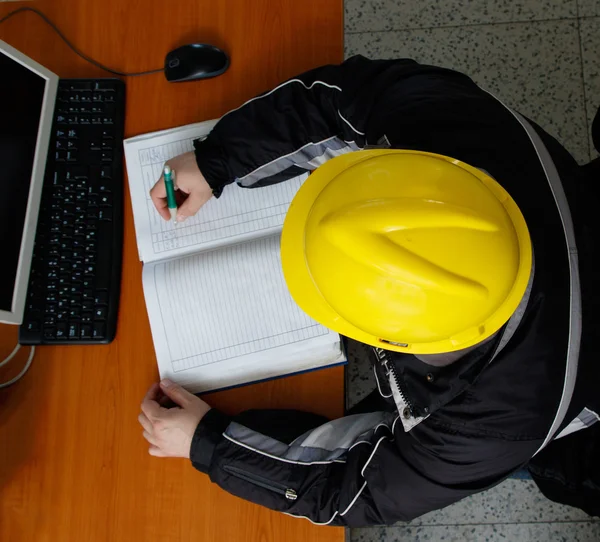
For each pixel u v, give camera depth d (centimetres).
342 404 77
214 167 74
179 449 72
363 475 70
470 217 46
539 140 64
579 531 128
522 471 103
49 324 75
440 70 71
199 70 80
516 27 144
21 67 71
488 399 59
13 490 74
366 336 59
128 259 78
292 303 75
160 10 84
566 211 60
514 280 51
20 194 71
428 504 69
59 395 76
